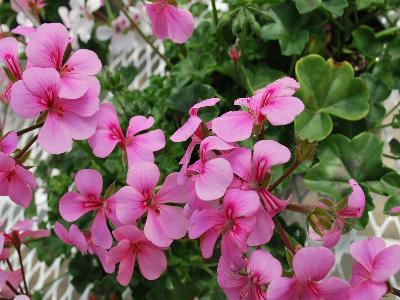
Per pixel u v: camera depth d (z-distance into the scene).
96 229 0.26
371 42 0.38
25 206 0.27
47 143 0.24
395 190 0.32
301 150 0.23
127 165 0.27
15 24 0.53
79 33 0.45
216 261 0.36
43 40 0.24
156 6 0.33
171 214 0.24
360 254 0.22
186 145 0.35
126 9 0.43
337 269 0.37
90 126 0.24
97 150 0.26
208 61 0.38
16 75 0.26
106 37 0.44
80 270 0.38
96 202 0.26
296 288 0.21
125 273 0.26
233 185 0.22
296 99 0.23
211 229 0.23
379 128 0.38
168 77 0.41
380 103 0.37
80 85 0.24
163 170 0.35
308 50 0.38
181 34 0.33
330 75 0.34
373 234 0.40
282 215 0.36
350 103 0.34
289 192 0.37
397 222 0.40
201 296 0.36
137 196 0.24
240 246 0.21
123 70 0.42
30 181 0.26
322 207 0.23
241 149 0.22
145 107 0.37
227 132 0.22
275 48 0.39
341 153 0.33
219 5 0.46
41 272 0.43
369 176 0.33
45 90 0.24
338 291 0.21
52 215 0.39
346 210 0.23
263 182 0.22
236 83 0.38
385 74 0.38
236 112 0.23
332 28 0.40
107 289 0.36
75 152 0.40
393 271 0.21
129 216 0.24
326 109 0.34
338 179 0.33
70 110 0.24
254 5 0.37
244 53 0.37
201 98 0.36
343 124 0.36
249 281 0.22
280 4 0.37
